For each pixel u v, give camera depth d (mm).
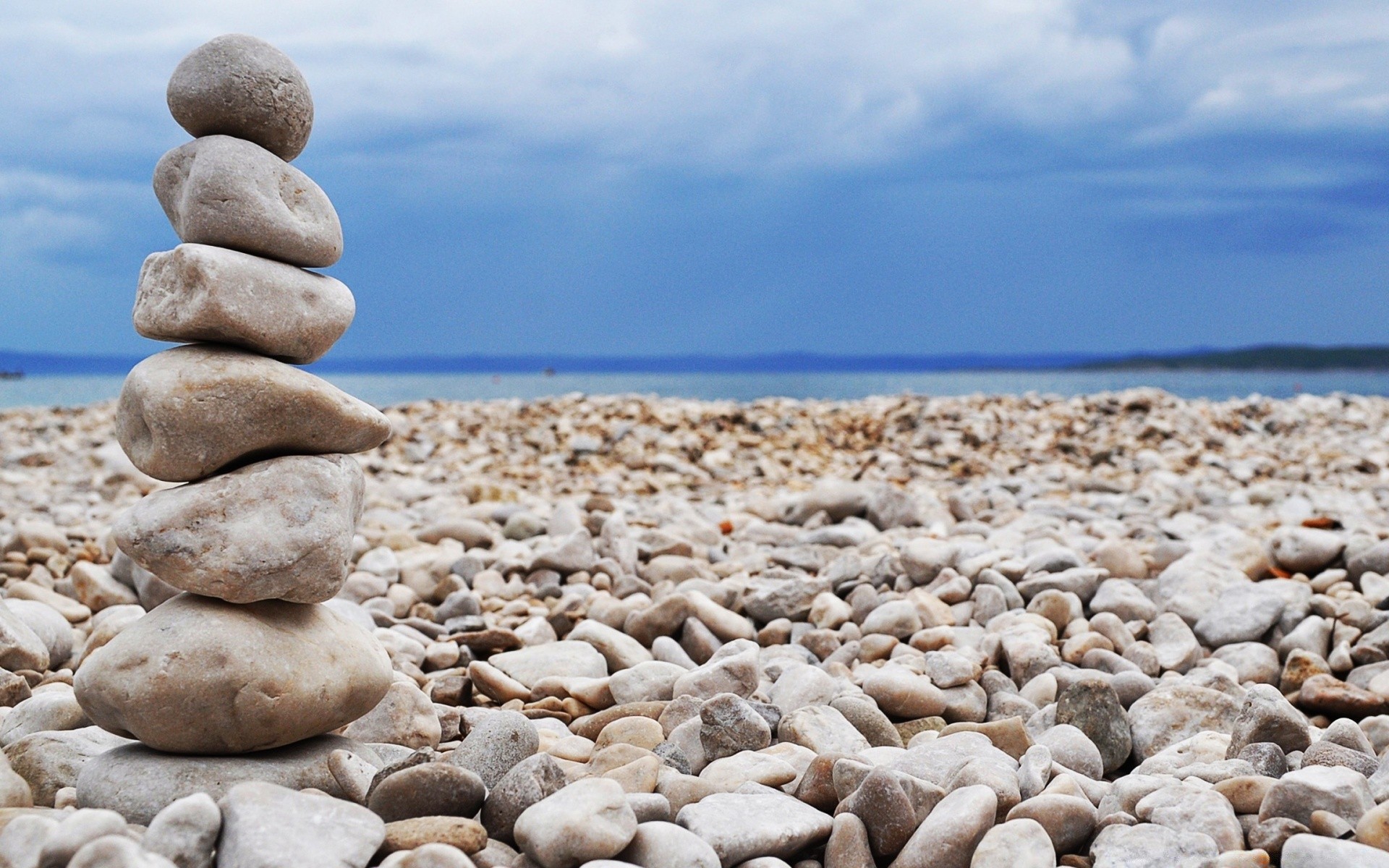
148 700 2172
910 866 2117
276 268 2354
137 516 2260
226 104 2391
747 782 2410
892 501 6215
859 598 4375
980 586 4234
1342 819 2148
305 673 2312
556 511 6020
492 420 11375
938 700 3160
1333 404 12508
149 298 2334
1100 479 8188
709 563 5402
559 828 1967
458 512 6496
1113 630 3820
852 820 2207
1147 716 3004
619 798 2061
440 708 2947
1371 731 2912
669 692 3234
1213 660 3676
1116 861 2086
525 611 4383
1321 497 7199
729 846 2104
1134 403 11359
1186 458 9359
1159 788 2371
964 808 2156
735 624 3988
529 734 2436
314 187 2471
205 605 2301
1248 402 12227
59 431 12203
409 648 3697
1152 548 5215
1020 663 3520
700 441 10062
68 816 1964
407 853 1921
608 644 3699
